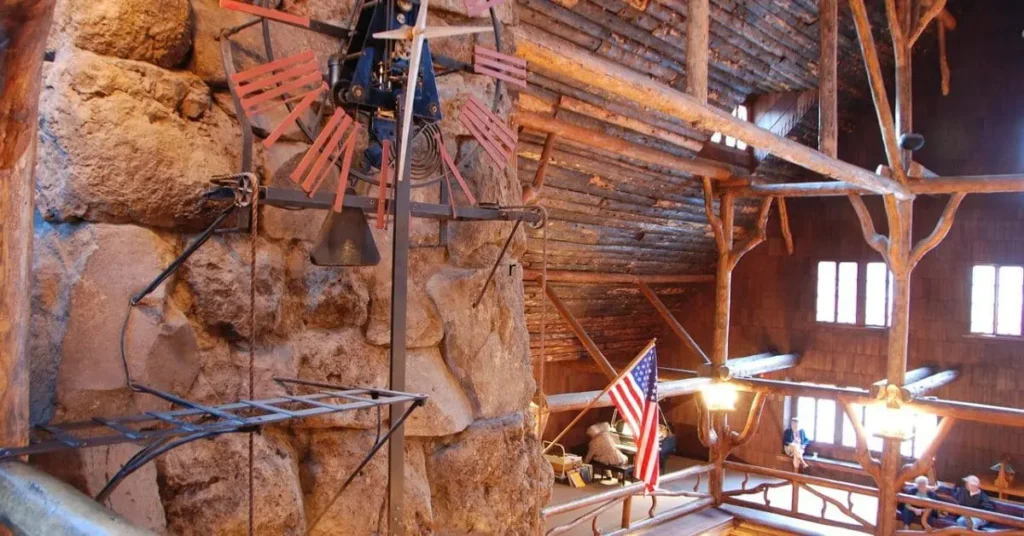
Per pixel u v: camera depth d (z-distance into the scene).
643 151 6.54
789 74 7.49
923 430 9.16
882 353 9.28
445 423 2.06
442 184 2.06
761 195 7.77
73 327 1.42
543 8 5.01
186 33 1.61
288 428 1.79
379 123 1.77
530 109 5.64
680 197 7.98
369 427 1.92
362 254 1.72
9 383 1.23
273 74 1.65
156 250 1.55
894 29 7.10
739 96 7.50
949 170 8.90
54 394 1.39
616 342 10.26
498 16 2.31
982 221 8.71
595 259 8.05
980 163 8.68
